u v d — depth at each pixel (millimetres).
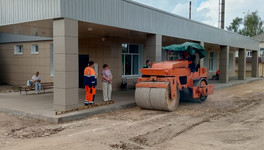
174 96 9875
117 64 15211
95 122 8094
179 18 15234
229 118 8711
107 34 13969
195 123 7996
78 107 9148
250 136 6613
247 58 36969
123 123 7977
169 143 6086
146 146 5875
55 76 8930
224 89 18469
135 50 17141
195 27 16969
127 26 11586
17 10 9969
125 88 15633
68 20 8734
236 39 23531
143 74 10297
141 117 8859
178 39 16234
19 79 20484
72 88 8922
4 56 21469
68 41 8734
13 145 5887
